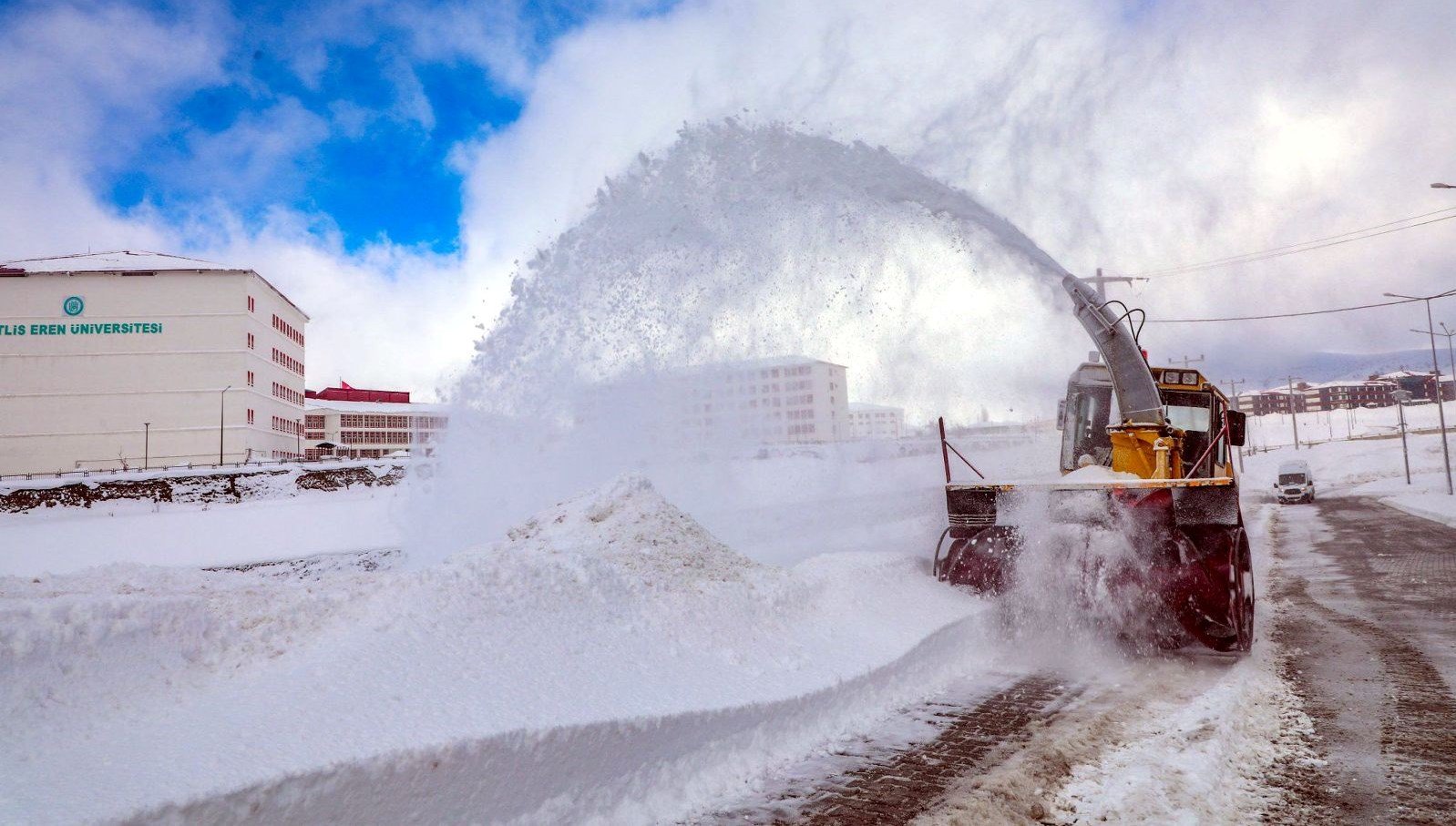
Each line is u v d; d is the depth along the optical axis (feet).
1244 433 29.63
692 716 14.52
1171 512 23.38
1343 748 15.53
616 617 18.19
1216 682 20.48
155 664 12.92
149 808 9.02
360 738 11.23
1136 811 12.48
